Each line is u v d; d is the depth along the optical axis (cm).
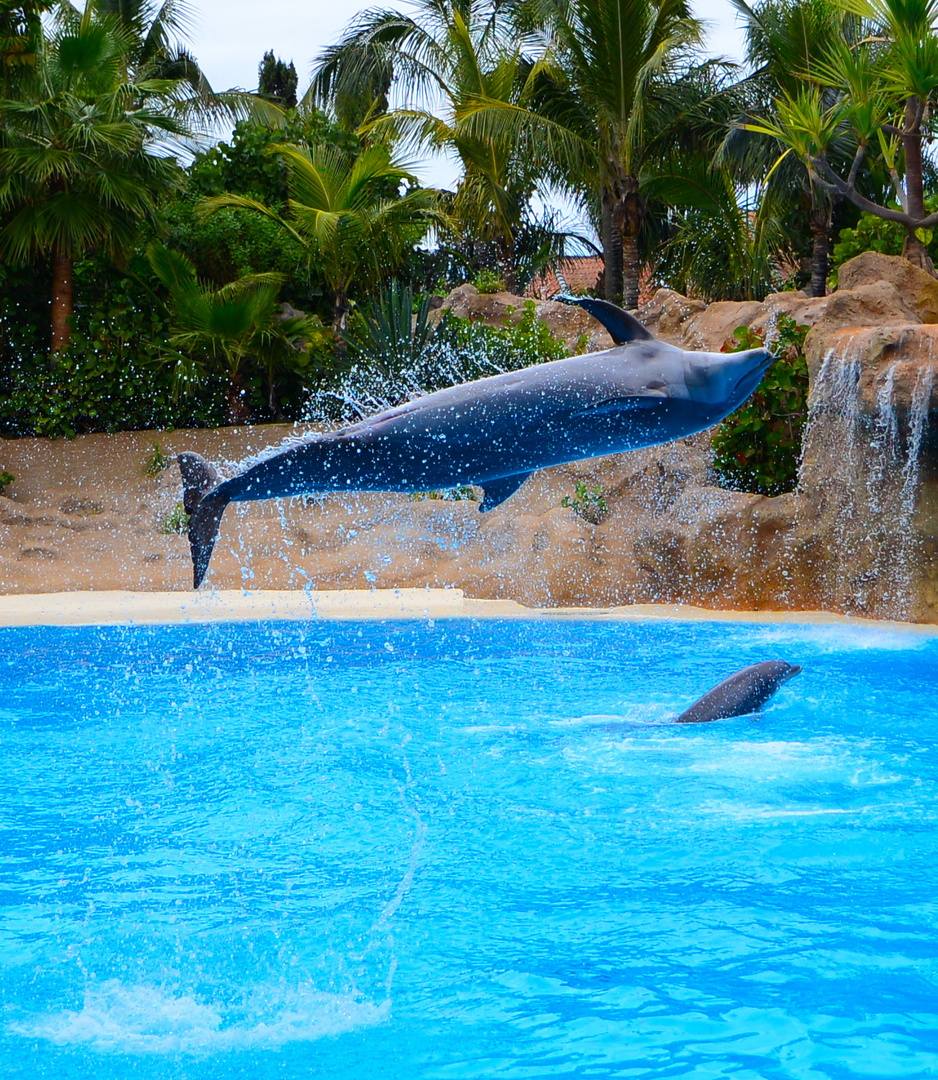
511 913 432
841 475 1293
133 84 2059
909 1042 320
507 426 542
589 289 3084
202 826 554
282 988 367
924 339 1221
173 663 1011
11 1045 332
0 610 1309
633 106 2097
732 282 2469
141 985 371
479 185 2442
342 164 2256
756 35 2264
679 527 1390
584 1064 310
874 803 576
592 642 1117
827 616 1283
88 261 2117
